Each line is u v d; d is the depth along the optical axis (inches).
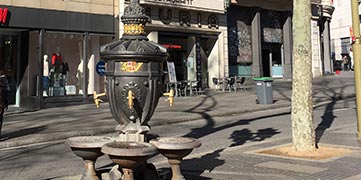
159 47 206.7
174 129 473.4
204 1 935.7
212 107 665.6
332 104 723.4
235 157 295.3
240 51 1099.9
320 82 1112.8
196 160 288.0
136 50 198.2
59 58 735.7
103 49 206.5
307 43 302.5
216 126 495.8
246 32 1119.0
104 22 780.0
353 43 359.6
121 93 201.5
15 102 711.7
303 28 302.2
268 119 553.0
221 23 1002.7
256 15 1117.7
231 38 1080.2
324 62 1373.0
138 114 203.8
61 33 735.1
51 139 416.2
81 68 762.8
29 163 303.1
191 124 517.7
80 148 197.2
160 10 872.9
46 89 717.3
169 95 215.2
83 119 544.4
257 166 261.9
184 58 956.0
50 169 281.4
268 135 417.7
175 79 868.0
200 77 964.0
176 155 190.9
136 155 164.4
